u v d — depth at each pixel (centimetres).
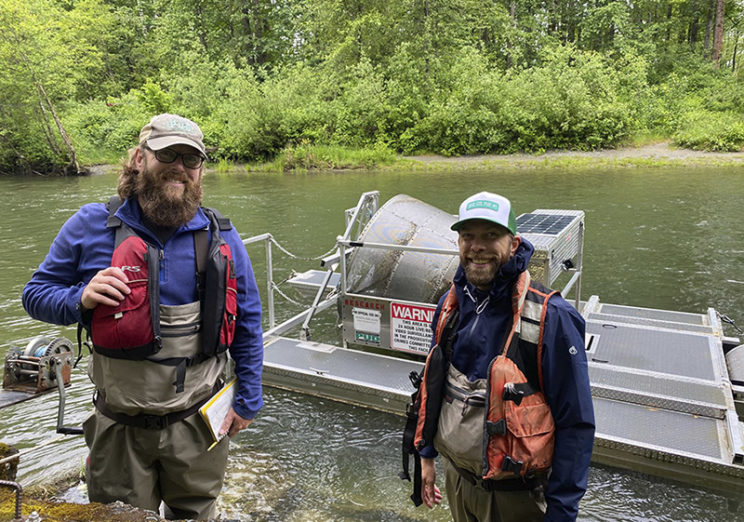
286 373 486
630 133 2591
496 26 3553
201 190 224
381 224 551
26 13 2725
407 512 328
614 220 1200
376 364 493
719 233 1061
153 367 214
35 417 450
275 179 2198
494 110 2650
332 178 2156
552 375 193
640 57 2828
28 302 216
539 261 436
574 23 3916
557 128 2592
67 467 373
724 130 2411
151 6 4606
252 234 1141
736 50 4338
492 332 204
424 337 505
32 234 1234
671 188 1595
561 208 1347
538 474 200
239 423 246
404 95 2781
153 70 4516
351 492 348
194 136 210
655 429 376
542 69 2703
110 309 204
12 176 2723
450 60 2989
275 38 4019
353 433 421
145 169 209
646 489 347
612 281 802
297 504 336
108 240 215
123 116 3228
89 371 229
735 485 337
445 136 2677
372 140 2738
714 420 388
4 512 207
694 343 514
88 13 4125
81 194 1930
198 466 233
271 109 2758
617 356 488
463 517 231
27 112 2745
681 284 781
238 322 244
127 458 223
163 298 214
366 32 3058
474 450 204
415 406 238
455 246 525
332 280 758
